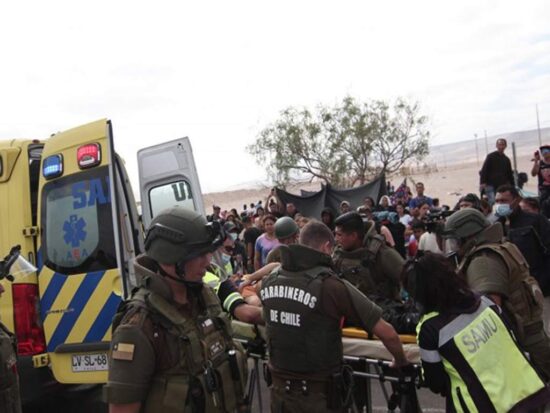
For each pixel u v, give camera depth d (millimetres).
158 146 5953
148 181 5969
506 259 3807
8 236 5094
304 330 3217
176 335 2260
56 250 4961
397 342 3279
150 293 2293
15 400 3588
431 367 3014
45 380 5102
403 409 3580
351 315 3223
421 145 27469
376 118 27547
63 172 4926
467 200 7699
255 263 9359
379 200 16266
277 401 3352
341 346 3326
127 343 2195
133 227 4996
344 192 16703
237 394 2447
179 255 2287
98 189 4762
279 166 28016
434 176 64250
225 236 2627
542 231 5711
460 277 3084
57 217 4965
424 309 3074
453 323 2965
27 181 5121
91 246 4816
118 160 4824
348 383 3324
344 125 27562
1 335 3592
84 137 4816
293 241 5449
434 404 5309
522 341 3764
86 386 6281
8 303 4953
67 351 4855
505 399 2850
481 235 3934
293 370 3273
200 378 2273
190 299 2424
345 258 4629
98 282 4762
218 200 81500
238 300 3844
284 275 3355
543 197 9773
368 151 27641
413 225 10266
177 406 2217
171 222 2312
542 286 5664
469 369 2895
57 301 4930
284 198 16953
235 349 2496
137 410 2188
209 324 2402
